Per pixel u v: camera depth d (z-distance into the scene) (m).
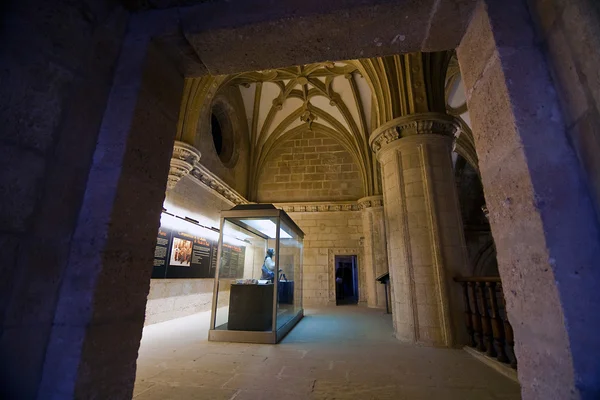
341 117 12.02
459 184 15.26
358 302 10.96
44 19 1.20
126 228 1.36
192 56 1.72
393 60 5.98
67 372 1.11
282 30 1.52
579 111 1.04
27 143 1.11
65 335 1.15
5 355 1.01
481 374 3.16
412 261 4.94
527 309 1.12
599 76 0.92
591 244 0.99
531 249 1.09
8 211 1.04
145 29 1.58
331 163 12.65
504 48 1.25
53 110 1.21
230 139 11.27
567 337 0.93
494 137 1.31
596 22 0.92
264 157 12.96
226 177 10.44
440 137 5.32
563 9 1.08
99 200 1.29
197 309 8.08
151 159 1.54
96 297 1.19
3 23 1.08
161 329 5.74
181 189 7.55
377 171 11.55
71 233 1.26
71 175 1.27
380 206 11.02
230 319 4.97
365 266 11.09
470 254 14.70
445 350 4.20
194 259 7.97
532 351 1.09
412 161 5.34
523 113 1.16
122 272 1.33
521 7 1.31
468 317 4.32
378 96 6.48
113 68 1.51
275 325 4.66
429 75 5.80
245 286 5.07
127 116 1.42
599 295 0.94
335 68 10.15
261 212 5.43
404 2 1.39
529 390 1.10
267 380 2.96
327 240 11.70
